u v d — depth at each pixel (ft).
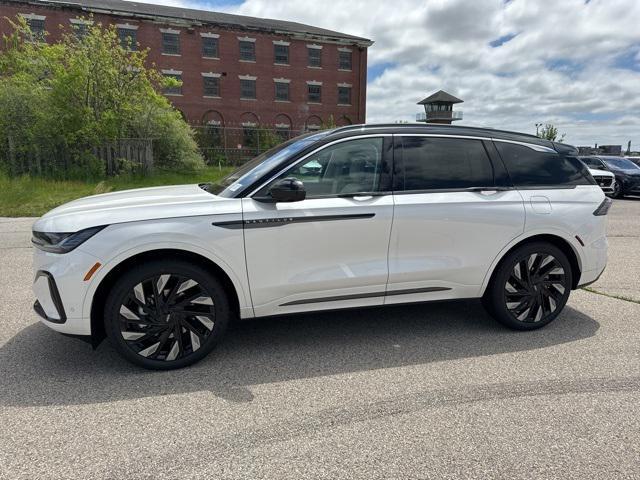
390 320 13.65
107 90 56.80
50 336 12.12
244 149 112.47
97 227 9.55
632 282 17.81
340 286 11.03
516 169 12.53
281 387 9.62
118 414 8.54
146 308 10.00
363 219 10.90
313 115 123.75
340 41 122.83
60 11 96.58
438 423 8.30
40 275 9.79
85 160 54.08
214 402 9.00
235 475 6.89
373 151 11.45
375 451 7.48
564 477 6.89
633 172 52.37
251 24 117.70
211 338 10.52
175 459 7.25
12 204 35.76
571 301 15.44
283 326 13.12
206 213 10.07
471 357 11.11
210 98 112.88
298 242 10.57
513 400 9.09
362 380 9.95
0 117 50.52
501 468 7.09
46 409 8.68
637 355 11.19
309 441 7.75
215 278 10.46
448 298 12.10
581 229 12.66
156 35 106.01
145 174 58.59
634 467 7.11
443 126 12.28
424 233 11.43
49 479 6.76
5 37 65.16
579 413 8.62
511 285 12.49
